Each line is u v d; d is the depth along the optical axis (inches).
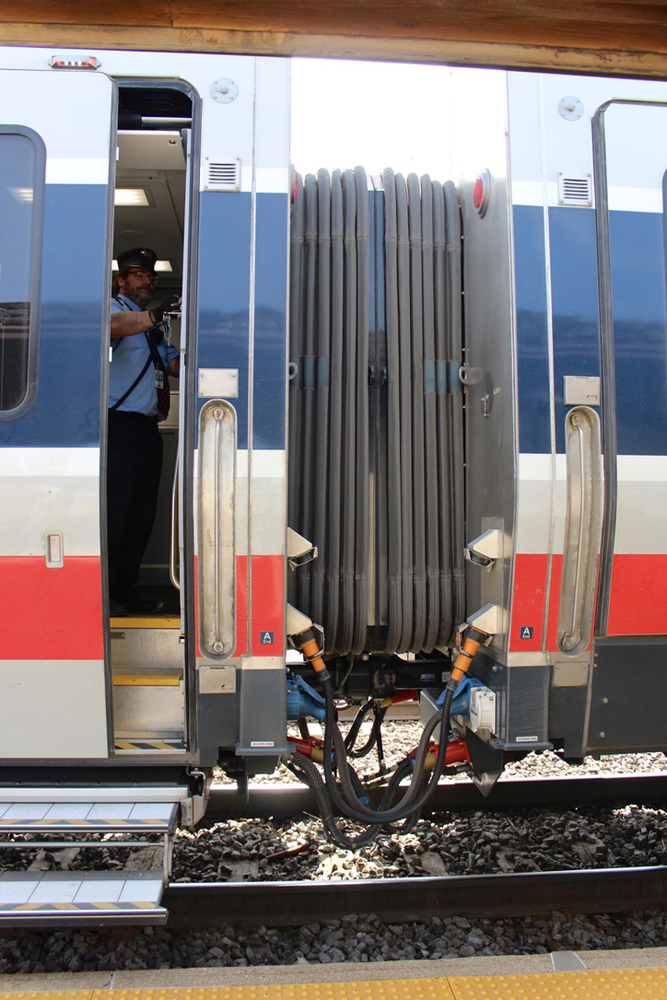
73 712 108.8
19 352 109.4
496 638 117.6
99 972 103.1
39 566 107.9
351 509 126.6
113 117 111.5
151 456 152.9
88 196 110.4
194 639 109.2
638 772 185.8
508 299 114.9
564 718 115.9
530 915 126.1
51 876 100.9
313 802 157.1
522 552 113.0
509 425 114.5
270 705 110.0
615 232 117.6
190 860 142.9
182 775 113.9
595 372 115.8
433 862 143.5
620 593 116.0
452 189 136.1
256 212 111.7
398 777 125.0
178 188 145.7
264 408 110.0
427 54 118.8
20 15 113.8
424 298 132.2
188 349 110.0
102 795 107.6
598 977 99.8
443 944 117.5
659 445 117.2
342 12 117.3
